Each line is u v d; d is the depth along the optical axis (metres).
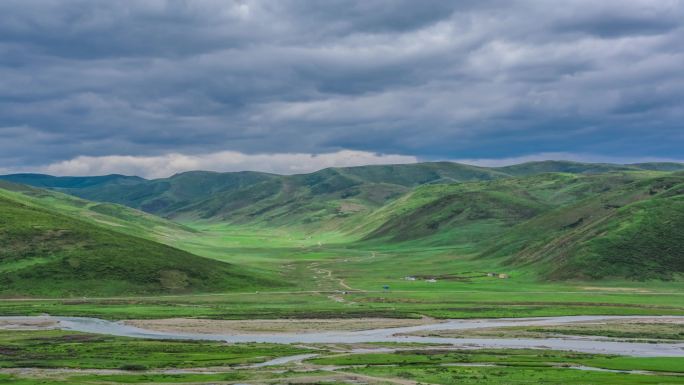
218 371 103.94
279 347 131.00
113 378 96.56
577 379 93.69
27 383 91.56
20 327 166.88
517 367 106.12
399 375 98.31
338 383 92.25
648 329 159.12
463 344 136.75
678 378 94.19
